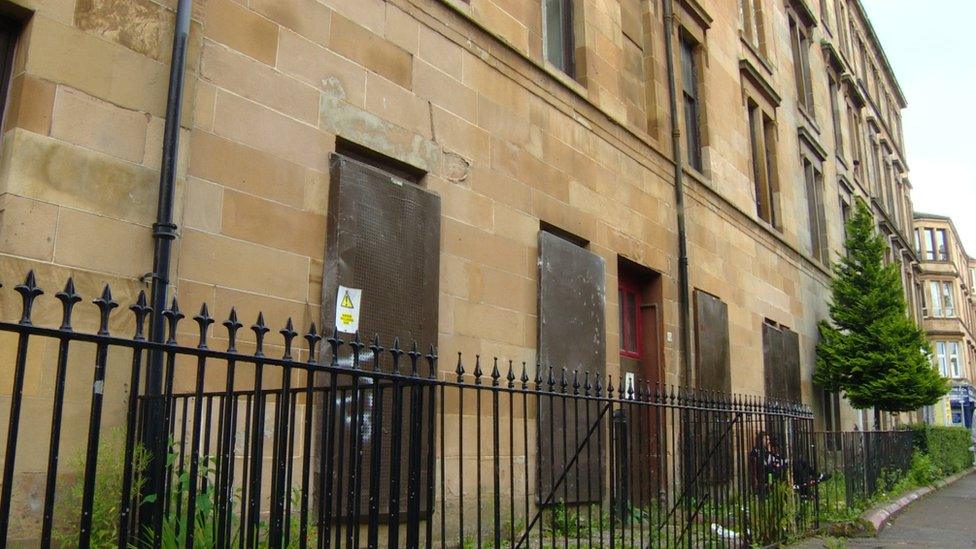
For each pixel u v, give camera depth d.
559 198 9.35
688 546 6.56
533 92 9.19
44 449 4.54
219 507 3.54
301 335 6.05
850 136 26.44
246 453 4.00
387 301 6.72
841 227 22.92
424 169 7.46
